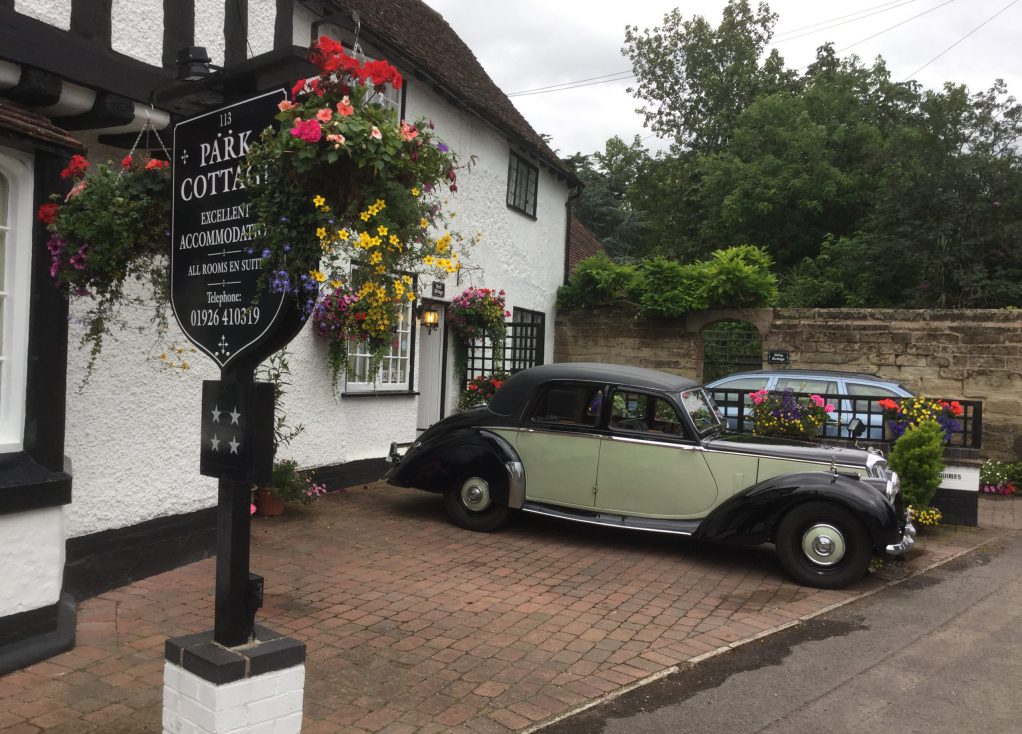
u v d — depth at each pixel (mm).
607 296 15070
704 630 5195
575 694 4121
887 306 15906
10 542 4160
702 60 27812
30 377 4352
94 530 5320
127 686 3904
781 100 21625
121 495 5527
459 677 4250
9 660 4035
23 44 4246
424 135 2975
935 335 12688
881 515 6102
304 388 8367
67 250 3752
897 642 5094
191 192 3250
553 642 4832
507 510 7496
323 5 8344
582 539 7504
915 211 15508
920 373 12781
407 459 7785
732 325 17469
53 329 4434
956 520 8945
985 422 12375
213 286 3121
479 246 11977
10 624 4160
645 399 7062
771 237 21359
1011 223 14680
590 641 4883
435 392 11414
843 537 6230
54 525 4391
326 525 7434
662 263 14484
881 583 6516
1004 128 16406
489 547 7023
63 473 4480
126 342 5531
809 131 20391
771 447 6734
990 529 8867
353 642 4648
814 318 13469
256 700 2854
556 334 15453
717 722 3887
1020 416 12172
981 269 14664
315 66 2824
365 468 9445
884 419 9031
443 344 11391
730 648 4898
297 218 2789
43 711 3621
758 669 4582
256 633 3084
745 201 20922
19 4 4480
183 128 3314
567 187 15633
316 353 8523
